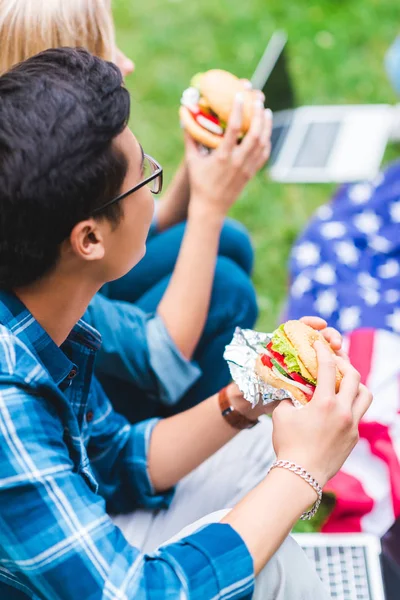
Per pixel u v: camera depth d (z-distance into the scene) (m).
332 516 1.89
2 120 0.94
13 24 1.52
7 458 0.96
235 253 2.02
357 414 1.14
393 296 2.32
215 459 1.61
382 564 1.65
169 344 1.63
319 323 1.36
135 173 1.03
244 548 1.04
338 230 2.47
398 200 2.52
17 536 0.97
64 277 1.04
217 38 3.98
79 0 1.55
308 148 3.09
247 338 1.36
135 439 1.47
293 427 1.12
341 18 3.98
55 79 0.97
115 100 0.98
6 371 0.98
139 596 0.99
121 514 1.52
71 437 1.09
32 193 0.92
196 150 1.82
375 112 3.22
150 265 1.94
